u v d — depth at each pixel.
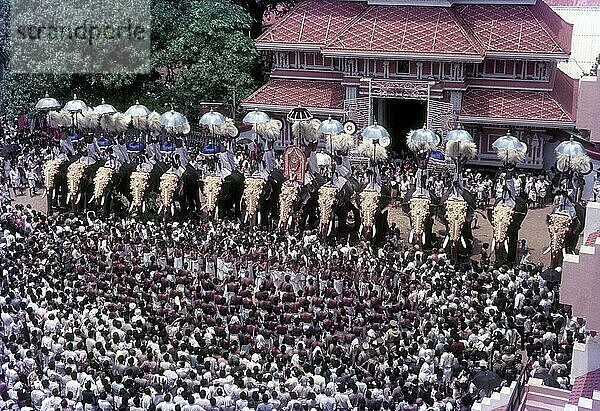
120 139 53.88
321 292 39.00
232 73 67.19
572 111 59.97
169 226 45.84
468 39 59.66
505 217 43.38
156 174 50.25
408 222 52.12
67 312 35.19
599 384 23.95
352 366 31.44
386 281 39.06
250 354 33.09
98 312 35.22
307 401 29.55
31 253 42.03
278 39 65.38
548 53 58.88
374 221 45.62
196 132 64.75
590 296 21.70
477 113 59.75
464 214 44.03
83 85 68.94
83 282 39.00
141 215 50.12
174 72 72.06
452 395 29.39
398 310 36.31
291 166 51.16
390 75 61.62
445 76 60.41
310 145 52.00
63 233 44.00
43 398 30.17
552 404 27.50
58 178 52.09
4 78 68.00
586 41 69.31
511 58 59.84
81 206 51.62
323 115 63.75
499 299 36.50
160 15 68.88
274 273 40.72
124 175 50.66
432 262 40.88
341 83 64.50
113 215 49.19
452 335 32.94
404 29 61.41
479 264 43.53
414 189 47.31
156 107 67.62
